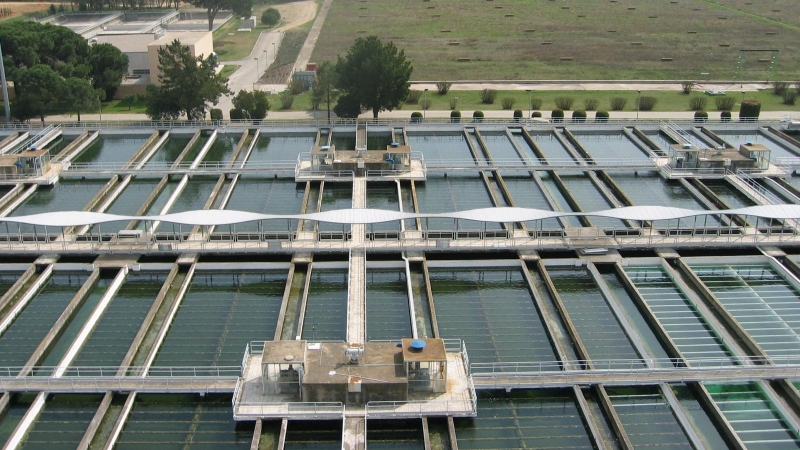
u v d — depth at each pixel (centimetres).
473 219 6269
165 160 8781
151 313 5462
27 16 17288
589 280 6112
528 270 6125
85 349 5269
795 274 6131
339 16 18325
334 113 10788
